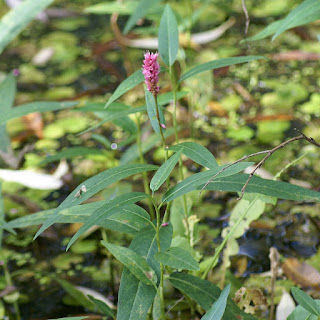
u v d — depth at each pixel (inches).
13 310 52.6
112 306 52.3
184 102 70.5
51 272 54.8
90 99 72.5
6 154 63.3
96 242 56.6
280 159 60.8
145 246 44.3
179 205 51.8
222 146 62.6
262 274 53.2
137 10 51.5
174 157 43.0
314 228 56.1
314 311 43.9
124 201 42.3
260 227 56.5
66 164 61.2
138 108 48.1
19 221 47.1
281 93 70.7
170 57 47.6
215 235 56.0
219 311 41.8
